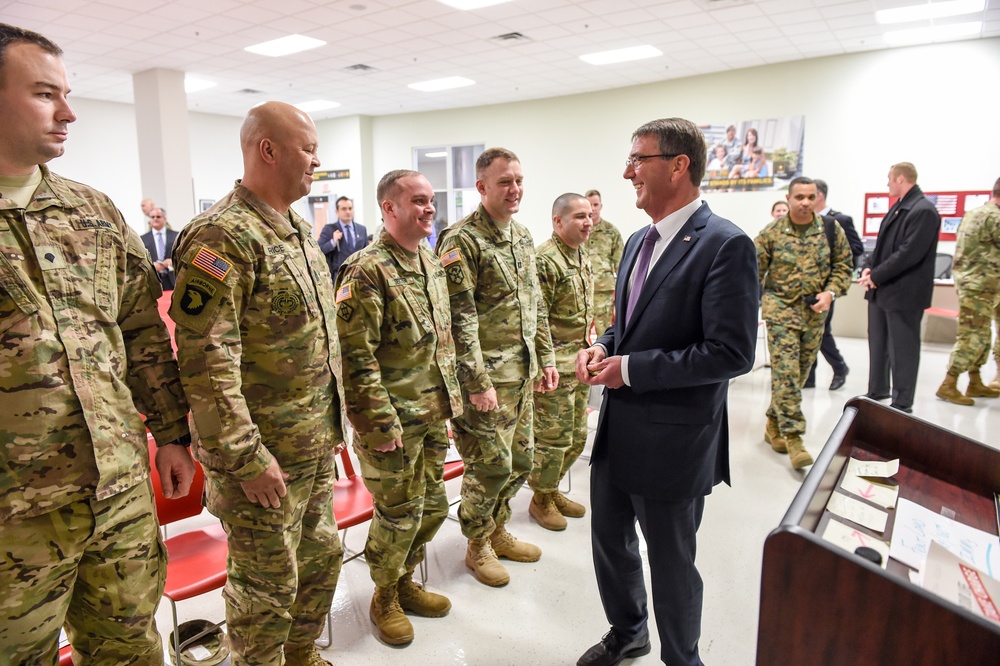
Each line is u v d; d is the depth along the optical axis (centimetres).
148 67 816
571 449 307
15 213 113
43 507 113
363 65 817
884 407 122
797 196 338
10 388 110
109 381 124
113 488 121
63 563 117
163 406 139
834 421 429
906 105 751
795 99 812
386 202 195
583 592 233
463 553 264
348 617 220
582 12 618
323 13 615
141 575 130
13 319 110
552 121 1023
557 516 286
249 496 144
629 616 183
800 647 78
